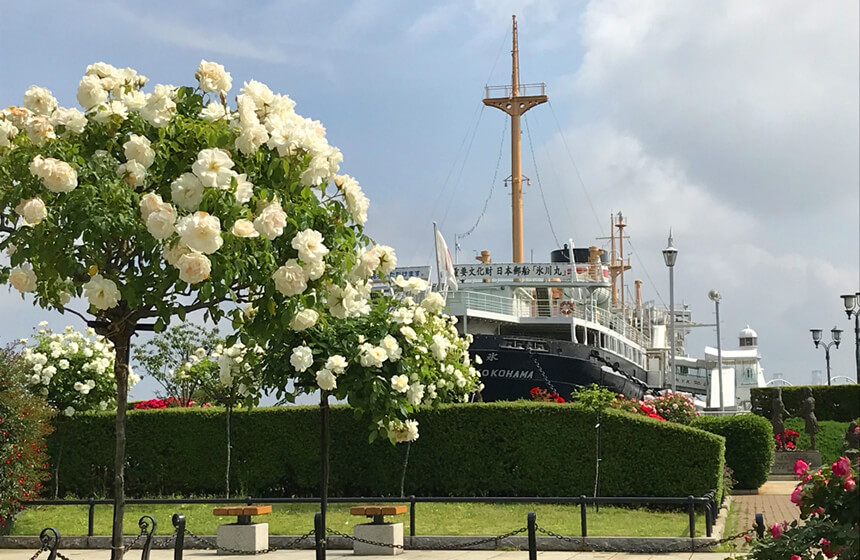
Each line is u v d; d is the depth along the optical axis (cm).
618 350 5031
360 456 2438
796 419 4572
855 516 775
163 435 2514
